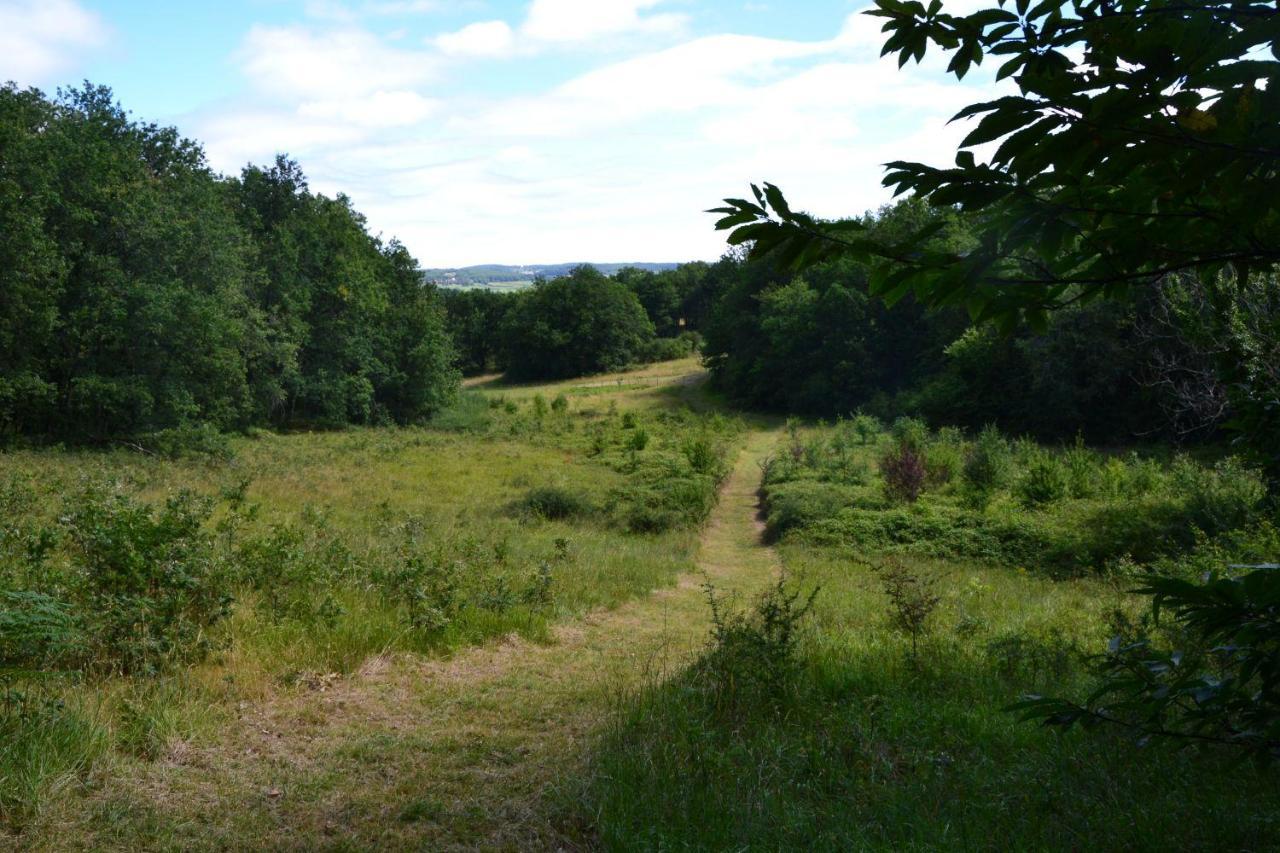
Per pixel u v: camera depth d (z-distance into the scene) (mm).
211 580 7027
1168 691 2281
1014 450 27344
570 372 90062
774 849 3617
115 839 3771
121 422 30078
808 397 55250
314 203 49188
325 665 6648
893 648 7324
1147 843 3396
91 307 29516
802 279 59156
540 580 10125
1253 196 1655
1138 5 1680
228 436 34031
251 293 41656
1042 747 4727
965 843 3531
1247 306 7938
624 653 8117
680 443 37344
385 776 4773
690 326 114750
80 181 29953
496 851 3879
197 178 36094
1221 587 1956
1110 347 31766
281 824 4105
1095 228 2006
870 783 4383
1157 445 30703
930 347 50375
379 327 50656
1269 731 2170
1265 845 3275
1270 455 3562
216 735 5121
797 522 19156
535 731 5637
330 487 21844
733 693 5785
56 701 4605
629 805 4133
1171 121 1609
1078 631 7996
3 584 5078
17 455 22938
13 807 3855
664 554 16031
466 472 28188
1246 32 1451
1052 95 1589
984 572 14297
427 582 9070
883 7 1995
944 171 1819
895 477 21359
